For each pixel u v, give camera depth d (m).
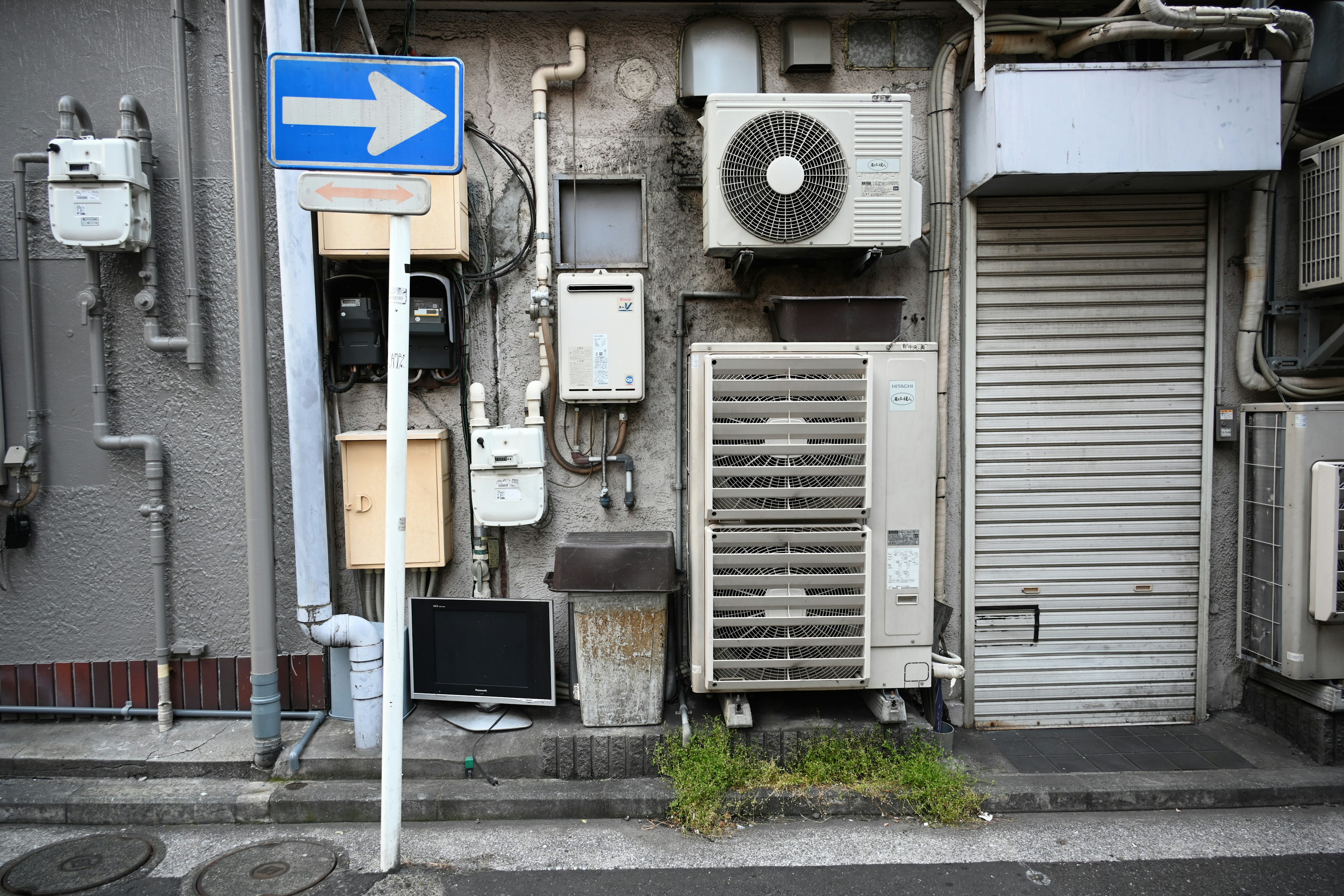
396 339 2.98
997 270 4.40
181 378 4.32
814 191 3.98
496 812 3.57
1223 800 3.71
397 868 3.17
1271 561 4.20
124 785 3.75
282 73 2.90
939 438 4.36
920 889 3.06
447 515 4.34
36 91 4.26
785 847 3.35
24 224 4.24
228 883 3.10
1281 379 4.44
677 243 4.40
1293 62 4.09
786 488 3.68
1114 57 4.40
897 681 3.85
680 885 3.08
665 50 4.36
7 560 4.36
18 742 4.04
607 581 3.73
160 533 4.28
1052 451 4.43
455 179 4.04
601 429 4.41
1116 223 4.40
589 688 3.84
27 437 4.29
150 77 4.24
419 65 2.95
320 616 3.97
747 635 3.72
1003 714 4.48
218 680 4.37
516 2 4.19
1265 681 4.45
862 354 3.75
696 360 3.75
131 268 4.29
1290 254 4.48
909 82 4.42
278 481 4.33
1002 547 4.45
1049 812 3.66
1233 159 3.90
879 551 3.81
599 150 4.37
